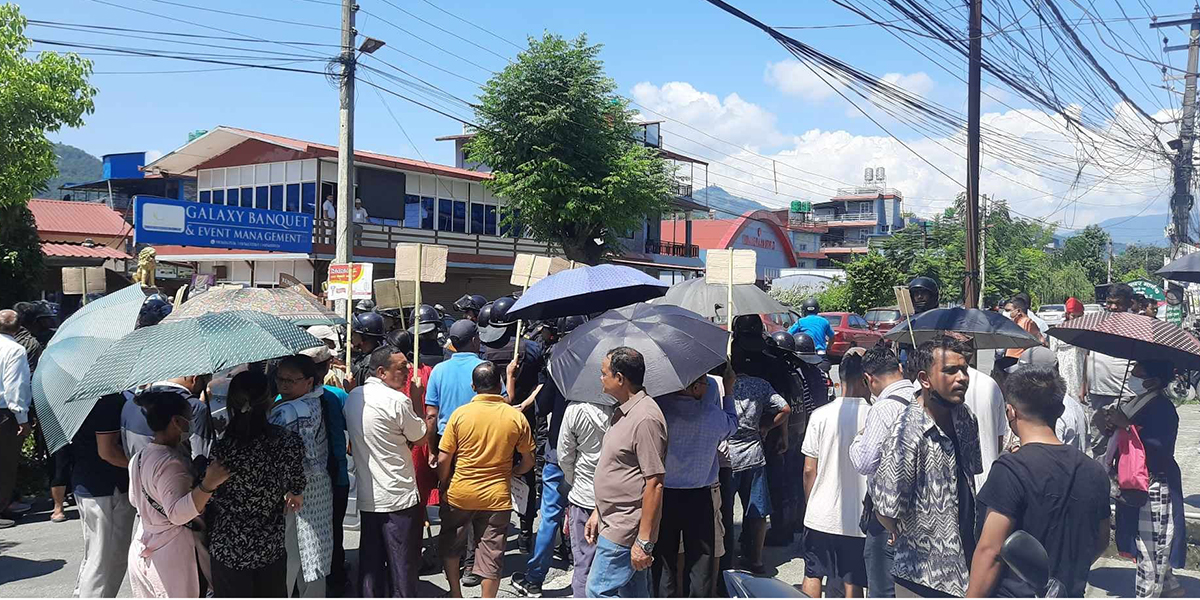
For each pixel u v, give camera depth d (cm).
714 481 474
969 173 1297
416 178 2994
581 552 527
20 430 719
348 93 1578
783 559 670
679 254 4406
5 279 1402
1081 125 1378
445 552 549
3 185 1302
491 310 734
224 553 420
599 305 652
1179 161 2158
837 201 7244
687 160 4241
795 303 3909
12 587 591
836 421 494
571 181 2514
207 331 410
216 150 2931
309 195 2722
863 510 460
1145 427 541
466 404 574
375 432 505
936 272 4012
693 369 454
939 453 384
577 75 2562
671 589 472
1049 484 325
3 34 1301
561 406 586
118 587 522
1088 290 4750
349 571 611
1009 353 723
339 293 1079
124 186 3762
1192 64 2141
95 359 455
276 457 424
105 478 504
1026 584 328
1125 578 602
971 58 1249
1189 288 2092
